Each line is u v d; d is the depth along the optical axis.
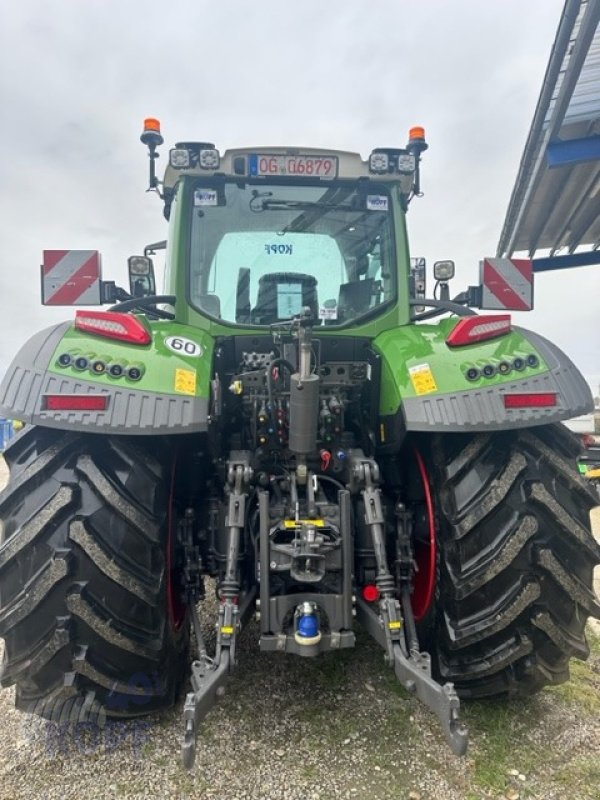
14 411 1.99
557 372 2.24
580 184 8.71
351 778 1.99
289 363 2.44
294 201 2.97
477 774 2.01
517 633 2.10
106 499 1.99
